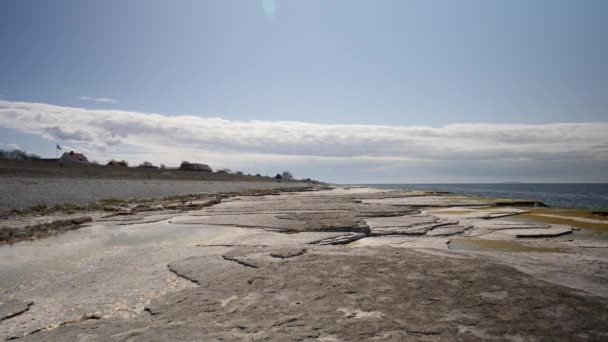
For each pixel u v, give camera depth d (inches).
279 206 846.5
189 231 491.5
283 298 202.8
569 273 254.7
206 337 159.5
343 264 268.2
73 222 571.2
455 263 267.0
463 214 677.9
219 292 218.2
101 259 332.2
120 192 1237.7
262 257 306.2
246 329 166.1
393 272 244.8
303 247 342.0
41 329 182.2
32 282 263.7
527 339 150.3
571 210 753.0
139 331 169.2
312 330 162.7
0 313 202.7
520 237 446.9
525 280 225.1
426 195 1408.7
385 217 600.4
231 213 707.4
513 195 2429.9
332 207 781.3
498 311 177.9
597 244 392.8
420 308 183.5
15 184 1080.8
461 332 157.2
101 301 219.9
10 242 426.0
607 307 182.2
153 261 315.0
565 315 172.9
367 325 165.8
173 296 215.0
